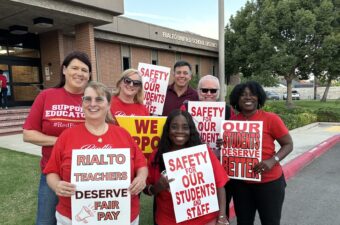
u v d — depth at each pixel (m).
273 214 3.09
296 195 5.64
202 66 29.16
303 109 18.30
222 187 2.80
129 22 19.30
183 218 2.65
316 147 9.32
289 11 22.62
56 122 2.76
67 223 2.42
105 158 2.37
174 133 2.76
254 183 3.11
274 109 16.58
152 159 2.86
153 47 22.14
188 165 2.69
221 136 3.17
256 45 25.03
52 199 2.85
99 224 2.36
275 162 2.99
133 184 2.39
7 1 10.35
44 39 15.38
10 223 3.93
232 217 4.75
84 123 2.58
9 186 5.20
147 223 4.05
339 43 21.91
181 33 24.67
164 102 4.32
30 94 15.48
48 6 11.31
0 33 14.16
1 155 7.35
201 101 3.63
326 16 22.20
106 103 2.44
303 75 24.64
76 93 2.87
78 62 2.79
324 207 5.06
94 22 13.64
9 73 14.59
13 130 10.79
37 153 7.66
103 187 2.35
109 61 18.83
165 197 2.74
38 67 15.69
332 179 6.55
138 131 3.35
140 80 3.49
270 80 23.23
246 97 3.11
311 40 22.91
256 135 3.04
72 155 2.33
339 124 15.27
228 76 31.58
